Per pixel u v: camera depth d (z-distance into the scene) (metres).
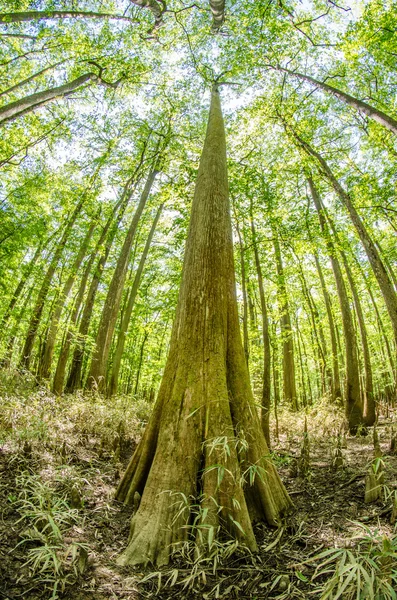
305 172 9.84
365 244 7.36
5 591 1.92
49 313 13.42
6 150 9.78
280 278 9.72
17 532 2.50
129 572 2.25
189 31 9.95
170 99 12.66
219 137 5.09
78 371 10.77
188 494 2.69
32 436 4.12
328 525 2.88
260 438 3.23
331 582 1.66
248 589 2.11
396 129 6.34
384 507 3.05
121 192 13.38
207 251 3.83
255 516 2.93
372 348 18.97
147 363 18.33
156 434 3.24
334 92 7.44
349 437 7.36
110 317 10.69
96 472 4.07
